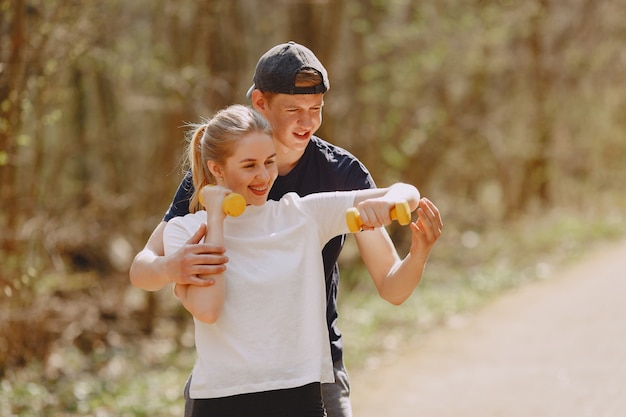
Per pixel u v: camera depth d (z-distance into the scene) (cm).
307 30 1808
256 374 379
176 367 1291
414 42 2139
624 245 1989
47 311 1233
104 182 1828
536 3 2459
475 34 2264
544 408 894
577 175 3061
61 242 1341
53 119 1182
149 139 1884
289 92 431
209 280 374
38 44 1123
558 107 2841
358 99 2025
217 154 396
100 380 1177
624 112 3192
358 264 2019
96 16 1232
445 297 1594
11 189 1134
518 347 1182
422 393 1008
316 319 390
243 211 385
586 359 1069
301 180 458
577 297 1462
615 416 841
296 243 394
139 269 395
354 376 1126
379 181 2161
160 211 1644
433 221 403
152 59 1606
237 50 1727
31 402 1057
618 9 2797
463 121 2525
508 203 2798
